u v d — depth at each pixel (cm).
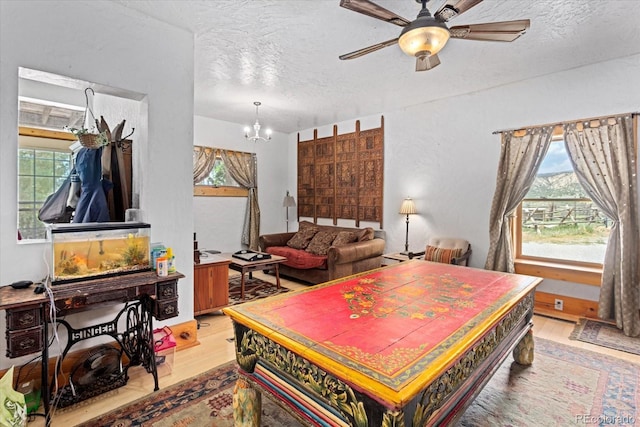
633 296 296
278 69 345
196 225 550
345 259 438
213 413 183
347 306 174
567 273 342
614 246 311
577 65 330
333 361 116
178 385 212
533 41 280
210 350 266
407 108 484
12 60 190
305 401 130
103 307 233
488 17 245
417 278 235
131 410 186
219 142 575
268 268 434
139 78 242
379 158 520
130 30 237
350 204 567
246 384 161
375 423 106
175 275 218
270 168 655
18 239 203
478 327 146
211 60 324
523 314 220
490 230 388
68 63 210
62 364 210
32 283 189
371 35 273
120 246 207
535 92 364
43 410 186
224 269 353
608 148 315
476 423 177
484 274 248
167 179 261
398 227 502
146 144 249
